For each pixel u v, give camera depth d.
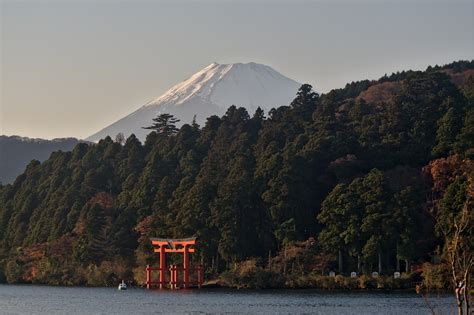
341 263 159.50
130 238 191.38
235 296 141.38
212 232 174.75
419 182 172.25
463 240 71.81
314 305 121.88
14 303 137.75
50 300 143.62
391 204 155.12
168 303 130.88
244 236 173.00
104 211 199.62
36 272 198.00
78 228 196.50
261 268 161.00
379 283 151.62
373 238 152.62
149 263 181.75
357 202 157.38
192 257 176.75
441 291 137.50
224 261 177.12
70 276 192.25
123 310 121.19
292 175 173.62
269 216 175.12
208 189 179.25
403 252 152.00
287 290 154.50
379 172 160.38
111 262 188.00
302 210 173.62
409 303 121.88
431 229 156.62
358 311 111.94
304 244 162.75
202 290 160.25
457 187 149.00
